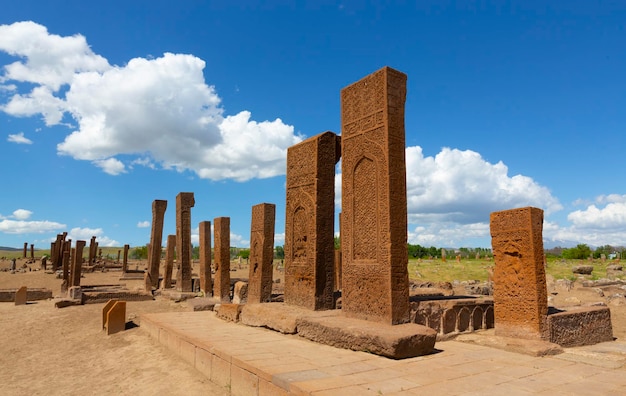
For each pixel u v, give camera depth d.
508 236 8.98
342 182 9.16
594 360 6.97
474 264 46.19
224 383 6.97
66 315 15.00
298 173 10.82
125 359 9.46
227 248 16.81
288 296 10.66
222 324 10.58
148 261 23.61
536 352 7.26
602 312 9.71
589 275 32.31
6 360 10.45
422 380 5.55
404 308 7.90
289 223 10.96
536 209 8.81
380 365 6.30
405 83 8.65
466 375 5.86
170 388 7.27
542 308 8.41
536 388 5.29
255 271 13.60
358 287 8.46
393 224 7.95
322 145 10.29
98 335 11.86
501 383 5.49
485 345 8.09
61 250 40.38
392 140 8.22
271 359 6.61
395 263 7.87
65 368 9.48
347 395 4.82
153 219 22.75
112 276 33.81
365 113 8.75
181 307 16.44
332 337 7.71
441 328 9.25
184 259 20.08
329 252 10.10
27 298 20.41
